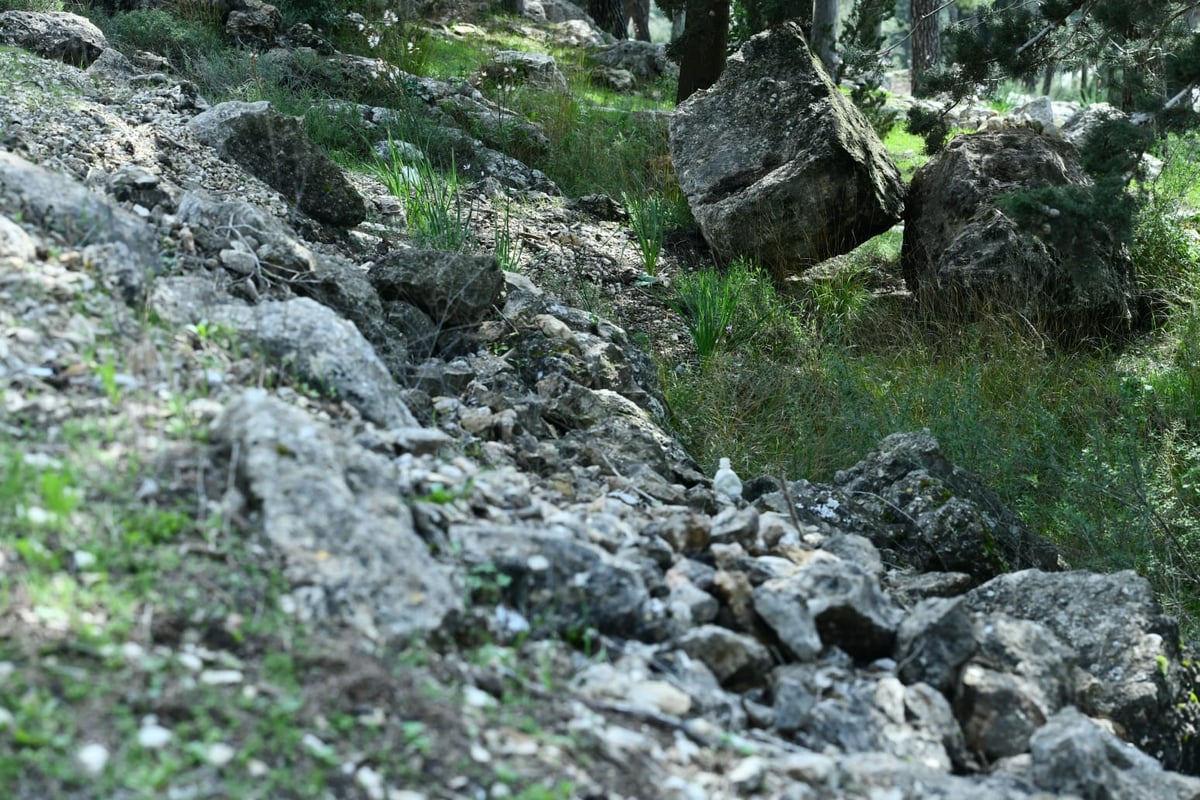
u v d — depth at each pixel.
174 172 6.55
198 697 2.65
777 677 3.46
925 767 3.20
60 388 3.60
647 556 3.85
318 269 5.19
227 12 12.98
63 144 6.23
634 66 18.52
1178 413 7.64
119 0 12.33
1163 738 4.07
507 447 4.78
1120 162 7.83
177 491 3.26
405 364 5.26
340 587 3.06
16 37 8.66
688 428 7.14
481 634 3.18
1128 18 9.23
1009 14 9.93
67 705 2.54
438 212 8.23
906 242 9.91
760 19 13.74
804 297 9.43
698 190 9.92
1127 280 9.42
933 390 7.61
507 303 6.36
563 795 2.68
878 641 3.72
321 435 3.45
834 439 7.09
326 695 2.76
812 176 9.27
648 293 9.23
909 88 22.84
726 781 2.92
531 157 11.98
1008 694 3.58
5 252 4.06
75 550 2.95
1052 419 7.11
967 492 5.68
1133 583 4.41
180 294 4.45
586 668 3.23
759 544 4.14
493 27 19.64
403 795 2.57
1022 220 7.70
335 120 10.73
